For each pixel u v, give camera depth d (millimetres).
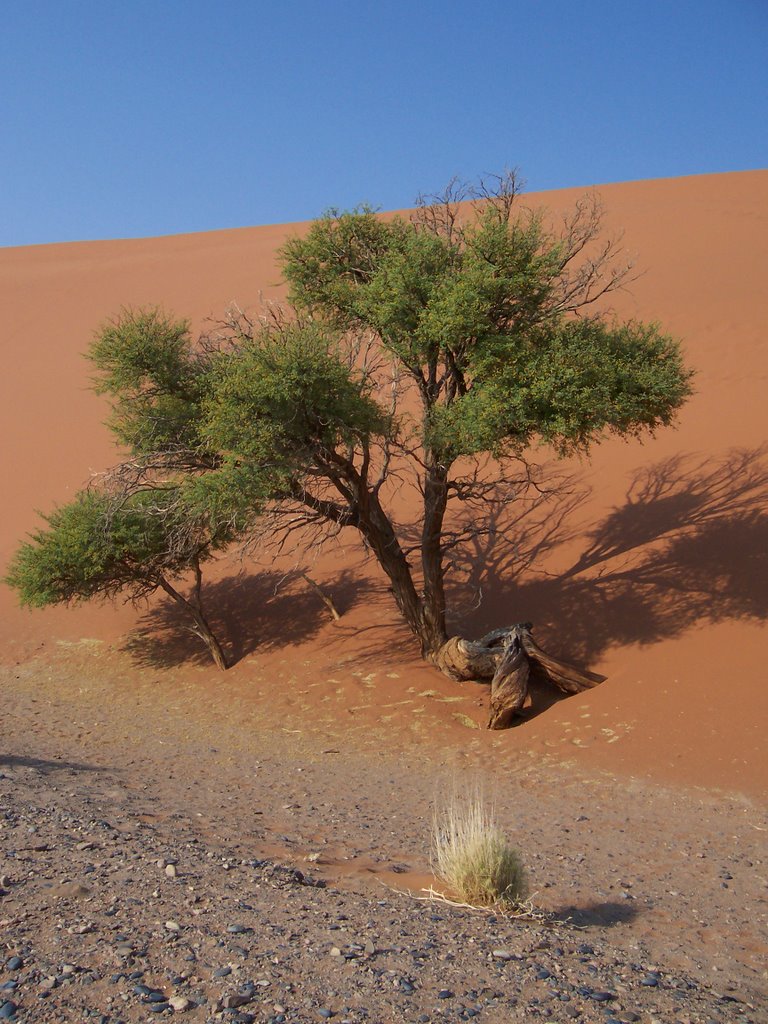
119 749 13828
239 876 6152
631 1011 4340
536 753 12742
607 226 38062
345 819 9539
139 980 4070
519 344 13547
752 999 4969
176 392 14773
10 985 3896
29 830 6836
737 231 35219
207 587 22047
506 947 5090
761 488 18766
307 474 13875
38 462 29250
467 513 22281
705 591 16062
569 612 17031
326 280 15328
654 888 7406
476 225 14336
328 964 4480
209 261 45094
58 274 46781
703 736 12023
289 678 17375
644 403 14117
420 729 14414
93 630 21406
